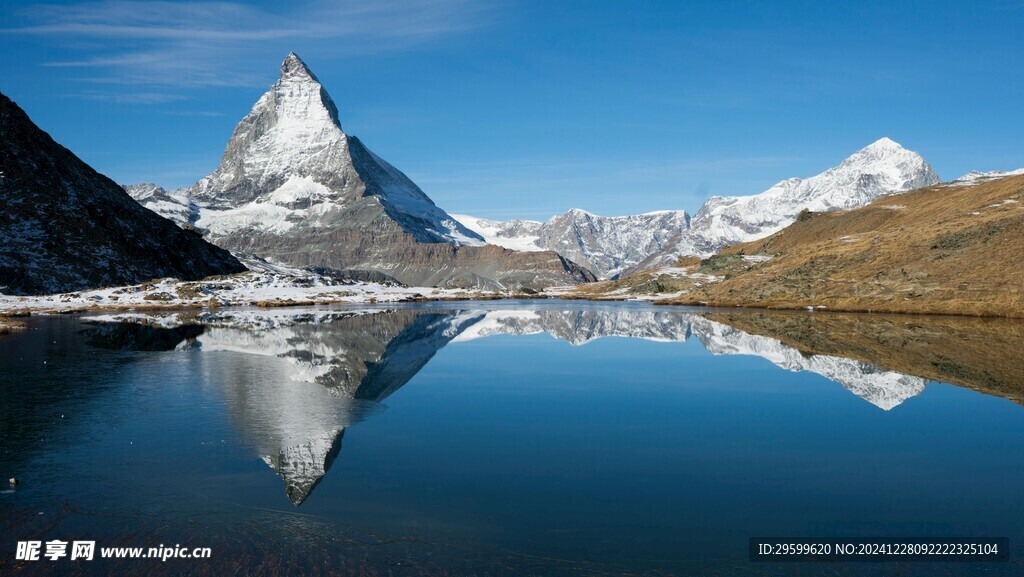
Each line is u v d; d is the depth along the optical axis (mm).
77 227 173750
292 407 32281
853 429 29828
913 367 47875
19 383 37844
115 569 15508
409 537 17156
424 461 23953
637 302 171000
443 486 21172
